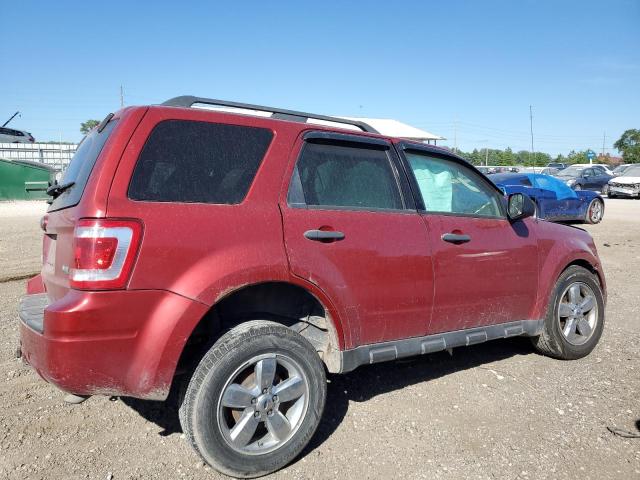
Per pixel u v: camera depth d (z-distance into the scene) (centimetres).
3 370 448
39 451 324
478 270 407
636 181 2497
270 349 302
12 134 3791
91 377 267
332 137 356
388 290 355
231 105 349
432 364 477
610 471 309
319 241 327
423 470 309
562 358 484
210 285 284
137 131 291
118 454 323
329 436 348
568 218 1484
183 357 318
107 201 272
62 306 264
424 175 408
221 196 305
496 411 383
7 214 1797
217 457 288
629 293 756
